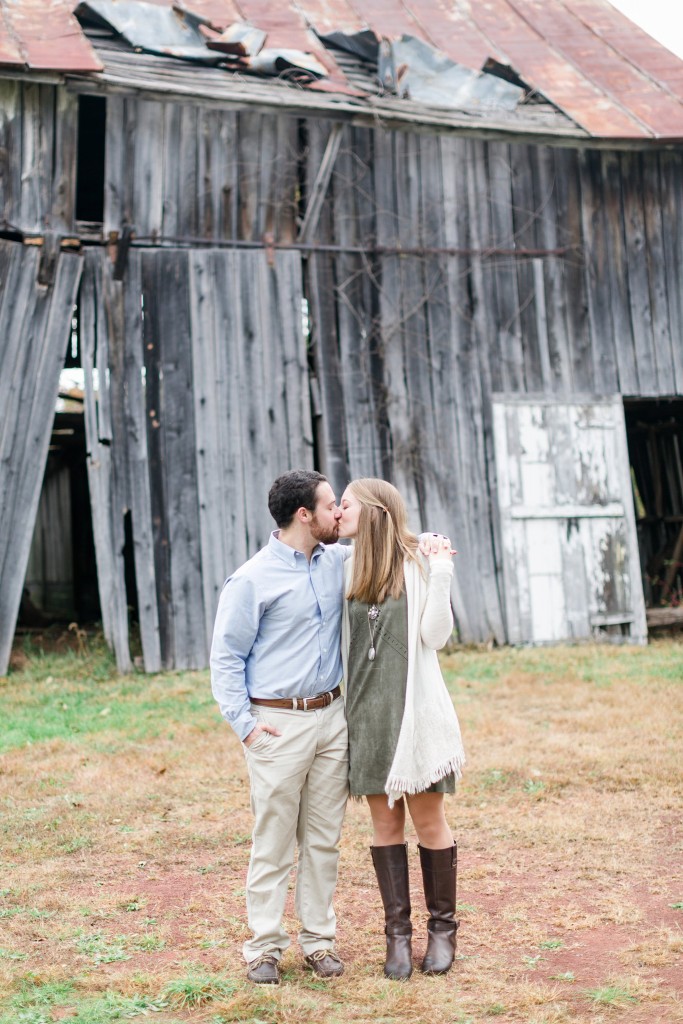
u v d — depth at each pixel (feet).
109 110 30.25
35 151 29.78
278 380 31.45
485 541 33.17
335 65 33.30
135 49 30.76
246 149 31.65
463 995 10.43
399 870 11.16
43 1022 9.84
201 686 27.45
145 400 30.35
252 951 10.98
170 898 13.48
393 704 10.75
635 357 35.01
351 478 32.04
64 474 46.39
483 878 14.08
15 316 29.40
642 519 45.98
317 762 11.07
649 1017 9.92
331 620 11.10
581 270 34.76
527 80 35.27
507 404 33.63
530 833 15.80
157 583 29.94
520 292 34.17
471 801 17.47
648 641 34.60
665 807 16.99
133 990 10.59
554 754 20.07
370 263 32.81
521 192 34.40
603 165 35.22
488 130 32.63
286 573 10.96
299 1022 9.82
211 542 30.40
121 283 30.42
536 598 33.35
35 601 45.55
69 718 23.95
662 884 13.71
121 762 20.13
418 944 11.96
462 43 37.11
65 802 17.56
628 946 11.73
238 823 16.49
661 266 35.47
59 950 11.78
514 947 11.80
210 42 31.04
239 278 31.40
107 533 29.73
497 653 31.53
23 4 31.76
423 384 33.01
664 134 33.32
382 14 37.99
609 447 34.53
